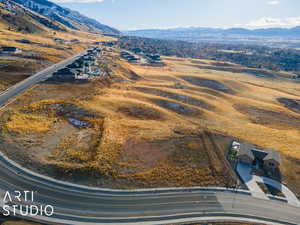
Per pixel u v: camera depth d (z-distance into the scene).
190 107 68.19
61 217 27.14
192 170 38.19
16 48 98.69
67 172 33.22
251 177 38.44
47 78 73.69
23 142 38.69
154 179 34.88
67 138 41.91
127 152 40.03
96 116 51.50
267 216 30.92
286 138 56.06
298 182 38.84
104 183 32.69
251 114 75.62
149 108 60.69
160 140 45.19
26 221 26.06
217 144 47.50
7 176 31.72
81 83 73.25
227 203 32.22
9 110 49.44
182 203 31.22
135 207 29.70
